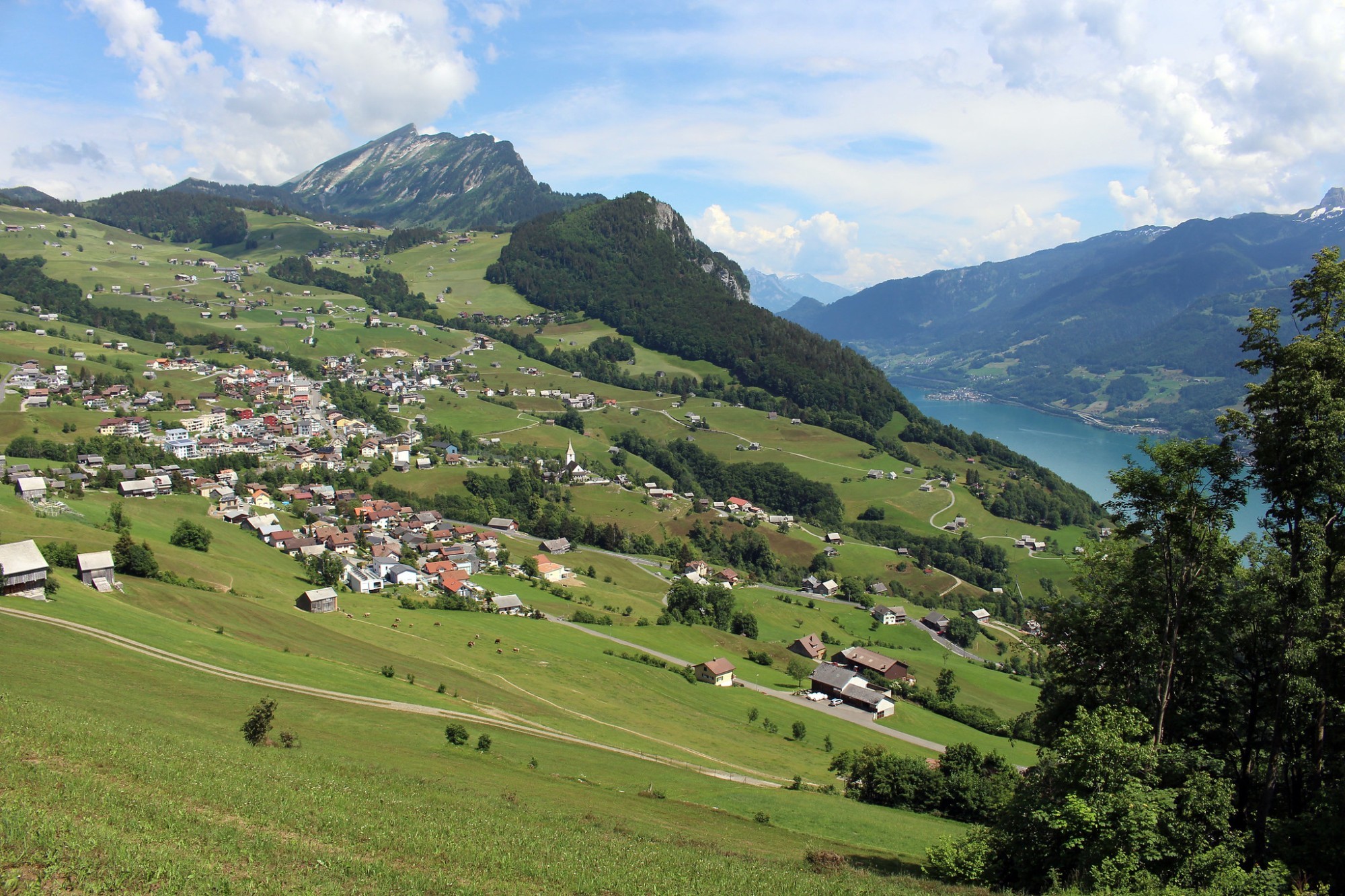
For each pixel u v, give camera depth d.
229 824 22.88
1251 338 32.69
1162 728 32.94
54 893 16.59
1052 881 26.44
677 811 45.66
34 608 65.50
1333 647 29.27
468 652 92.62
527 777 49.09
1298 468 30.00
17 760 25.25
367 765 40.97
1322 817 26.62
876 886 27.05
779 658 124.00
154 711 45.19
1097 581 39.41
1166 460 33.50
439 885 20.88
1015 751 91.19
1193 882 25.11
